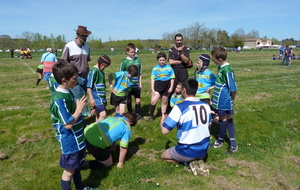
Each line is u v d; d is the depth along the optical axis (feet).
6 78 41.75
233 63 68.69
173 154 11.49
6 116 19.53
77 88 14.23
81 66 16.26
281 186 10.27
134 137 15.52
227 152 13.24
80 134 9.00
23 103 24.08
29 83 36.70
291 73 46.16
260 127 16.98
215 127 17.22
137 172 11.29
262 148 13.80
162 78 17.51
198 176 10.94
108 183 10.48
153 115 19.52
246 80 38.24
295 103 23.40
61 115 8.12
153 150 13.75
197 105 10.75
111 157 11.66
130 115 12.25
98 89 15.35
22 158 12.68
